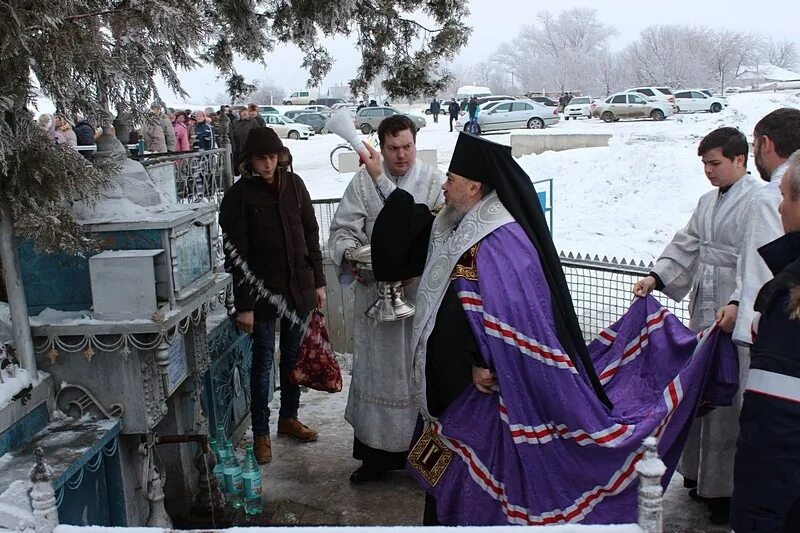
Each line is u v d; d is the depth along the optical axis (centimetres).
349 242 417
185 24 342
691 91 3794
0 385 296
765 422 242
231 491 402
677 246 390
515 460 300
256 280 438
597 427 293
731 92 6656
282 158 441
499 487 306
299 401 547
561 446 299
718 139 368
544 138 2139
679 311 525
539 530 201
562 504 297
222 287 386
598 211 1388
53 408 324
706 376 319
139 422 328
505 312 294
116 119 343
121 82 316
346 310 667
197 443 404
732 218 366
